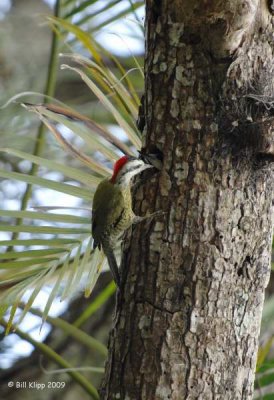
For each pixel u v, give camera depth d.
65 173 11.84
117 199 11.68
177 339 9.72
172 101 10.04
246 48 9.82
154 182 10.11
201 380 9.66
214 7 9.41
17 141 18.66
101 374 18.31
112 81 12.34
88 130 14.42
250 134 9.74
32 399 18.02
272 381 11.80
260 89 9.82
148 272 9.94
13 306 10.61
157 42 10.16
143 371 9.77
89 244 11.41
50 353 13.21
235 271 9.87
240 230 9.87
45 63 21.53
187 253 9.80
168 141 10.04
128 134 11.91
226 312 9.80
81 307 18.33
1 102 19.81
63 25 12.89
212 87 9.88
